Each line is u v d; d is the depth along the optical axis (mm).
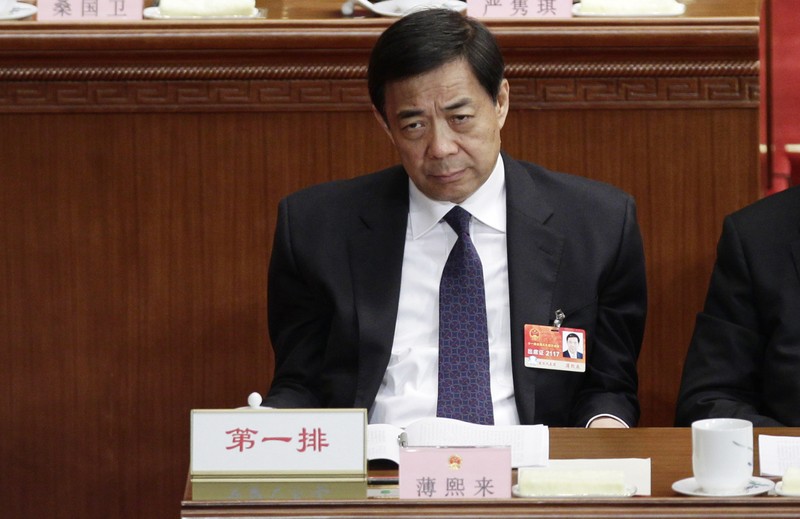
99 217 11109
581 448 7469
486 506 6242
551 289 9148
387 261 9188
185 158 11086
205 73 10938
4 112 10984
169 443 11250
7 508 11273
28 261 11141
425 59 8367
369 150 11102
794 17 14109
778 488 6492
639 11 10969
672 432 7793
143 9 11148
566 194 9492
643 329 9680
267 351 11227
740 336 9469
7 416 11211
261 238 11164
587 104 10969
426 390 8969
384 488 6750
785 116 14195
